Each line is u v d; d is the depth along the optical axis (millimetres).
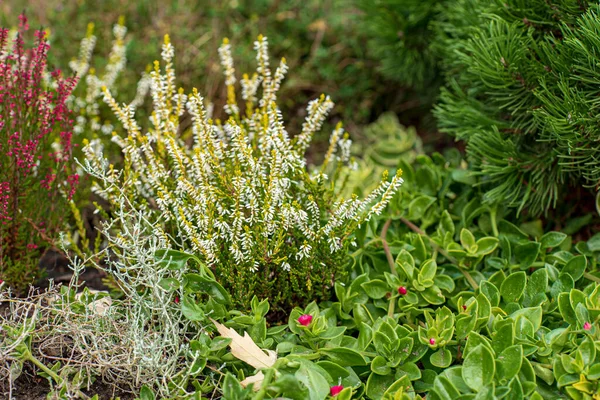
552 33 2260
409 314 2029
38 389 1798
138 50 3430
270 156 2162
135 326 1749
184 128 3225
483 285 2041
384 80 3691
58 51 3334
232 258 1995
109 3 3717
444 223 2396
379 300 2111
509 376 1653
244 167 2102
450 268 2252
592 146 2107
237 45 3604
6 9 3531
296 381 1607
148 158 2059
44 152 2389
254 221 1991
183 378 1736
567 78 2092
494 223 2359
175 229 2162
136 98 3021
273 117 1978
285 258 1935
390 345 1807
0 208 2072
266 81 2223
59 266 2465
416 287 2029
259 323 1890
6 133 2141
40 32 2223
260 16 3852
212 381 1808
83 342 1763
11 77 2164
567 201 2508
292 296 2125
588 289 1917
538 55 2209
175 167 2004
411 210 2436
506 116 2393
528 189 2264
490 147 2273
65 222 2336
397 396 1652
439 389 1658
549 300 2057
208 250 1930
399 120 3725
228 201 2027
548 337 1798
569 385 1672
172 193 2061
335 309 2049
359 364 1816
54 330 1808
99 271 2432
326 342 1896
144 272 1880
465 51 2531
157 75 2123
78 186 2473
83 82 3061
